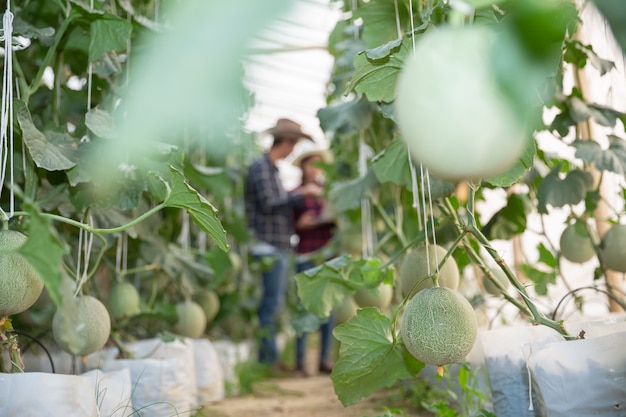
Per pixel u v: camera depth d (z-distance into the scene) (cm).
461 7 66
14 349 145
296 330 275
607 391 128
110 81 222
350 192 244
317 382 396
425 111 61
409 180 195
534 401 164
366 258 199
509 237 241
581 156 193
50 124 184
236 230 394
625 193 210
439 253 164
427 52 64
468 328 122
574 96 207
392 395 287
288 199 452
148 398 216
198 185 295
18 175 197
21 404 132
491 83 47
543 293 271
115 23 182
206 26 24
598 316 213
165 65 25
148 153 185
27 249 97
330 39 264
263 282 454
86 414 142
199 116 26
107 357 240
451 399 229
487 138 59
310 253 471
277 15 24
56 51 207
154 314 261
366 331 159
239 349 421
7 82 139
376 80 140
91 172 171
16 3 202
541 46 45
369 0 197
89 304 166
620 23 41
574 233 206
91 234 190
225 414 273
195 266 286
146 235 235
